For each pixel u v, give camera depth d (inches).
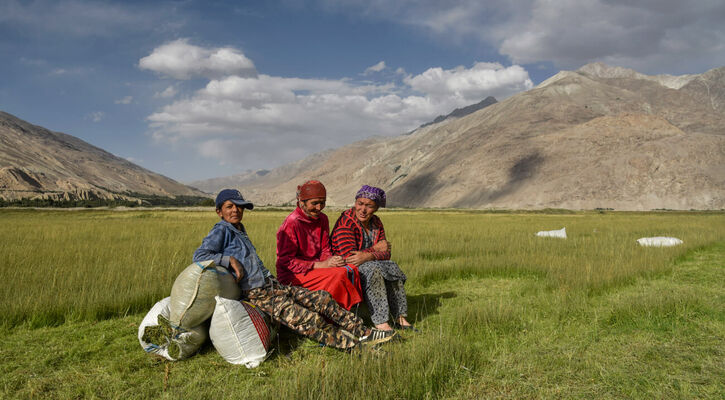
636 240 558.9
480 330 185.8
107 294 225.9
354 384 127.3
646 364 151.4
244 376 143.3
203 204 3528.5
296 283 183.8
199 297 153.6
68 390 132.4
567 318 206.2
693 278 316.2
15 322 197.8
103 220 1051.9
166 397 126.4
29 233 609.3
